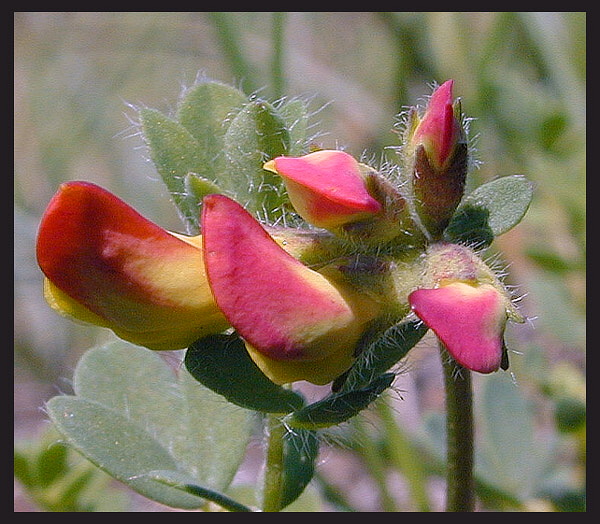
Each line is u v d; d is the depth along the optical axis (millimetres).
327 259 95
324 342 89
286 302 88
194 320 91
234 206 87
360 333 91
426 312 85
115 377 110
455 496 103
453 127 94
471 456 102
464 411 102
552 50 180
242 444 108
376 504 157
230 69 176
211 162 101
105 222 89
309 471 106
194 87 105
